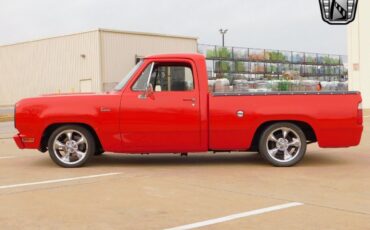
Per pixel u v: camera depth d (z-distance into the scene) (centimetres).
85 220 572
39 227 546
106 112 920
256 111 916
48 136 959
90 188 743
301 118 915
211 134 924
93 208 625
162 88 930
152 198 677
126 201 660
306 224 549
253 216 583
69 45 4500
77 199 673
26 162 1008
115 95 927
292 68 5259
